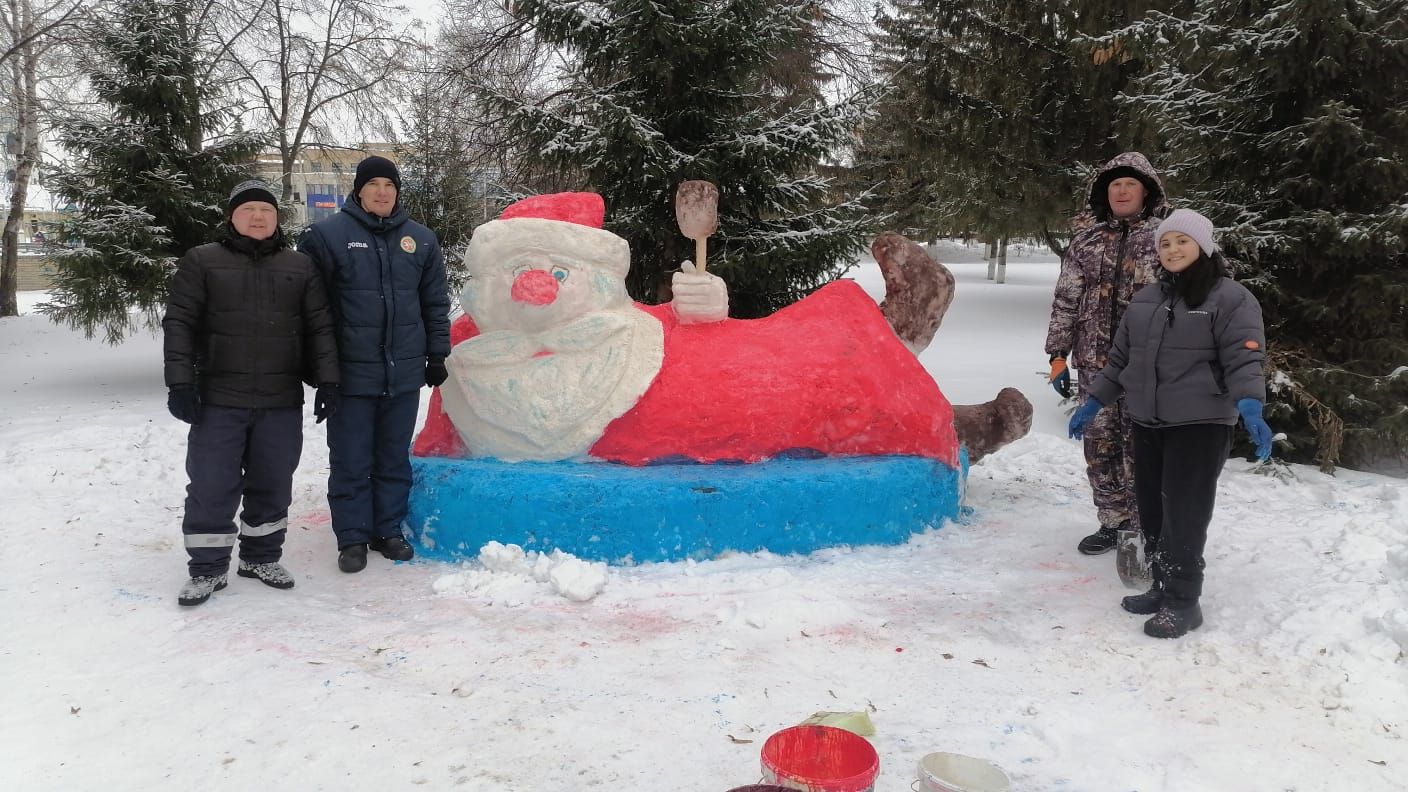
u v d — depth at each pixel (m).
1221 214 7.09
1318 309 6.64
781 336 4.99
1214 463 3.56
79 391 11.12
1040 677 3.25
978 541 4.86
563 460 4.71
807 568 4.33
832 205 10.93
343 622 3.70
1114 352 3.91
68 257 10.58
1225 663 3.32
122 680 3.13
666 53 8.57
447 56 17.69
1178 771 2.61
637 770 2.59
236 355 3.93
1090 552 4.62
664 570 4.23
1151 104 7.38
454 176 14.23
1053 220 16.62
